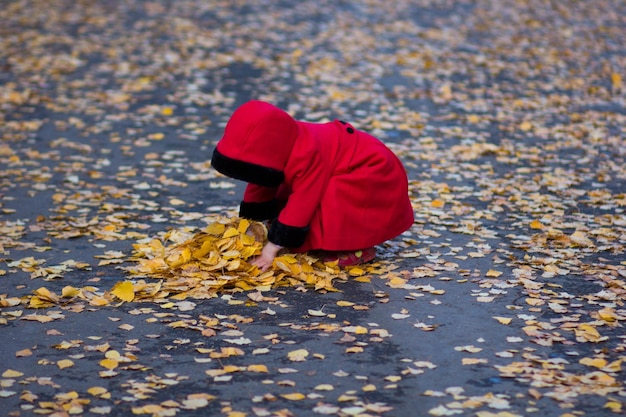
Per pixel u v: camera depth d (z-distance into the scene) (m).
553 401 3.99
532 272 5.70
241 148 5.25
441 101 11.02
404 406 3.96
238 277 5.40
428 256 5.99
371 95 11.27
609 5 18.62
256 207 5.88
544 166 8.43
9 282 5.47
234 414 3.85
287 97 11.12
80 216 6.86
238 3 18.14
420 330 4.80
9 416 3.85
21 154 8.62
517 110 10.65
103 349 4.54
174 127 9.77
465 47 14.30
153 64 12.84
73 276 5.59
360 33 15.23
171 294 5.33
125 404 3.99
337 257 5.67
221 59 13.18
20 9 17.05
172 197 7.40
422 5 18.16
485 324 4.88
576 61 13.48
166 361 4.43
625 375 4.25
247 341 4.65
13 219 6.75
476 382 4.20
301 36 14.98
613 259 5.96
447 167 8.33
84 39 14.45
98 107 10.53
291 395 4.05
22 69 12.31
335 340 4.67
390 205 5.67
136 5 17.80
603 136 9.47
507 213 6.99
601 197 7.41
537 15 17.30
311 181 5.39
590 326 4.82
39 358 4.46
